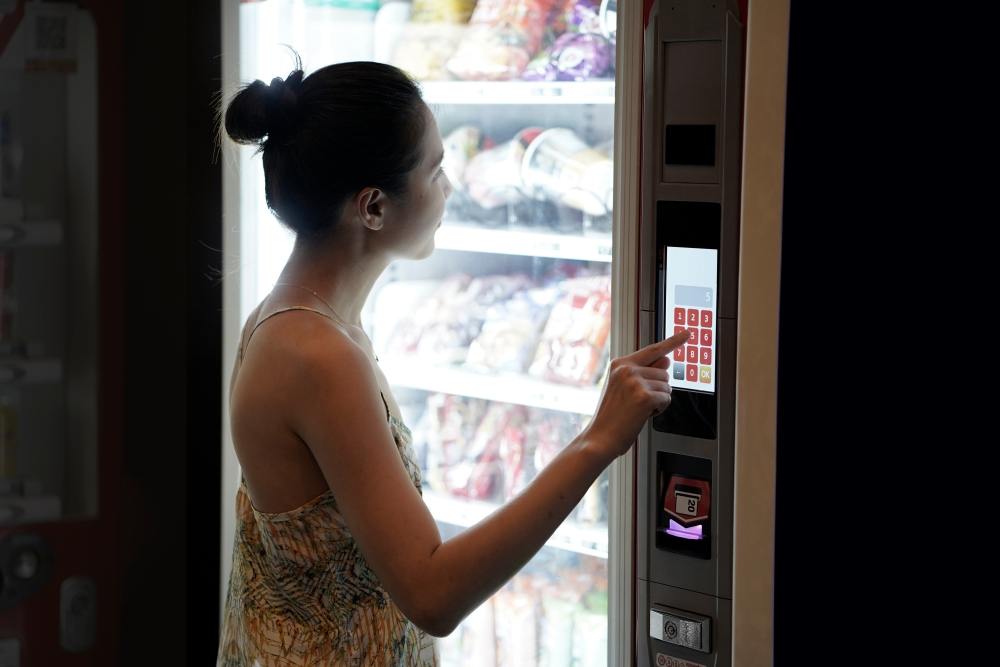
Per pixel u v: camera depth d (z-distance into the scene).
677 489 1.57
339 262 1.42
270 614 1.46
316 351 1.31
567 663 2.11
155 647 2.28
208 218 2.08
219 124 1.99
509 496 2.14
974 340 1.20
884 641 1.28
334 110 1.33
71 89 2.26
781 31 1.28
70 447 2.41
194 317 2.12
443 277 2.35
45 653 2.28
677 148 1.50
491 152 2.14
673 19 1.48
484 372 2.08
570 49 1.92
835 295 1.27
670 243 1.52
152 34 2.11
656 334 1.55
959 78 1.19
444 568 1.27
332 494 1.39
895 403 1.25
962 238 1.20
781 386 1.31
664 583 1.58
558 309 2.04
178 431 2.22
